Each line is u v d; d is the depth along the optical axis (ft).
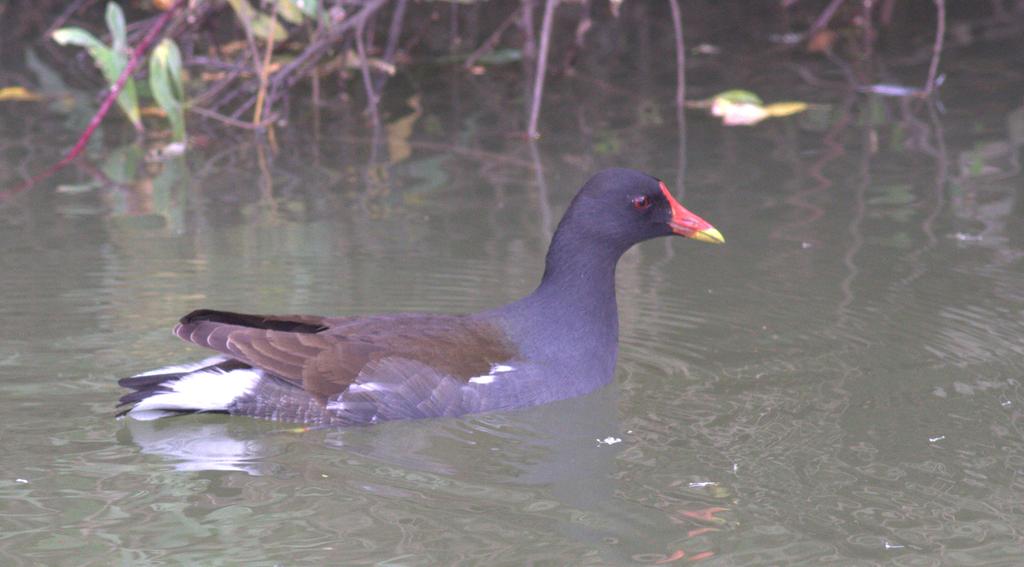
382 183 53.36
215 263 43.29
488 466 29.45
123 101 58.80
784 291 41.52
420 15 80.69
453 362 32.65
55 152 57.82
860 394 33.50
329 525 26.30
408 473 28.99
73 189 52.31
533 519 26.63
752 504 27.27
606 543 25.52
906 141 58.49
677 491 27.96
